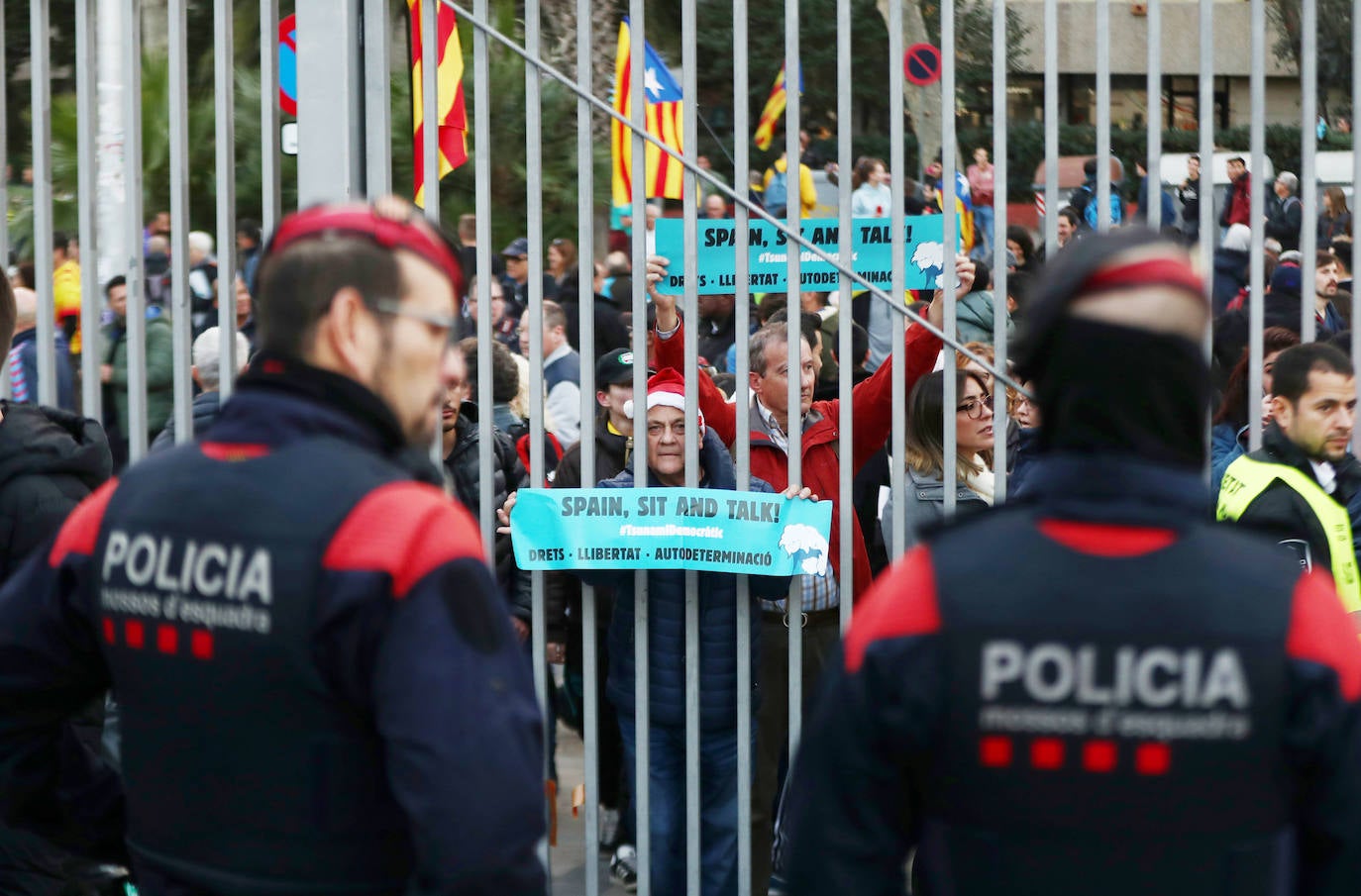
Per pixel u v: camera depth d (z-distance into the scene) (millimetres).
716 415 5066
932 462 5211
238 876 2184
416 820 2059
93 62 4559
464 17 4426
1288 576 1997
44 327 4641
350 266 2256
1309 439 4270
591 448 4512
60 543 2426
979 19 13633
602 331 8766
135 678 2283
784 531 4328
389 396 2312
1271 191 9750
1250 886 1940
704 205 12211
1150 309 2027
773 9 14234
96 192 4598
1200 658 1935
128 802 2348
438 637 2115
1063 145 14258
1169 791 1932
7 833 3770
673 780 4859
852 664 2064
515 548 4418
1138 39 14297
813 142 13938
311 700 2148
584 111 4391
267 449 2256
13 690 2412
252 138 12062
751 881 4957
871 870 2055
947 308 4363
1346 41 12320
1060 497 2043
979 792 1982
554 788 5430
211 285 8641
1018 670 1966
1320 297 7609
